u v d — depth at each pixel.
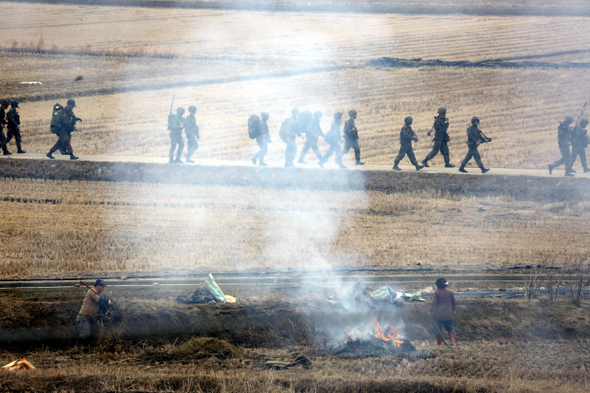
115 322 33.28
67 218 54.38
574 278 42.25
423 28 195.50
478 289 40.06
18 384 25.31
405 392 26.03
